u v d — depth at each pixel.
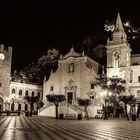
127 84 75.81
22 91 95.88
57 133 22.22
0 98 87.88
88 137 19.73
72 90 79.56
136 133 24.41
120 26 81.38
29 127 28.47
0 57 88.62
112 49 79.62
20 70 111.50
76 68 80.50
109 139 18.80
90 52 101.88
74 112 67.62
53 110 71.62
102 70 86.62
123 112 68.62
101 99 72.94
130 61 82.25
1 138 17.83
